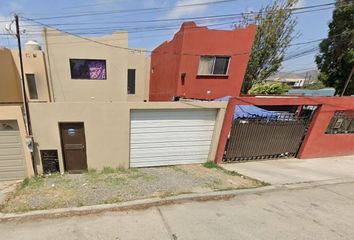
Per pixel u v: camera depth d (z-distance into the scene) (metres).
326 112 9.34
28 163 7.32
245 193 5.90
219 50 12.39
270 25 19.25
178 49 12.64
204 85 12.76
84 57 12.16
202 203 5.30
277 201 5.54
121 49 12.54
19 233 4.15
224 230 4.24
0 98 10.69
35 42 12.06
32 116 6.97
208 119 8.62
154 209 4.97
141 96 17.31
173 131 8.43
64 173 7.64
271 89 18.52
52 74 11.91
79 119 7.32
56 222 4.46
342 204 5.54
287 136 9.50
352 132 10.61
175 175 7.36
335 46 19.20
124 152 8.05
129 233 4.11
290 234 4.19
